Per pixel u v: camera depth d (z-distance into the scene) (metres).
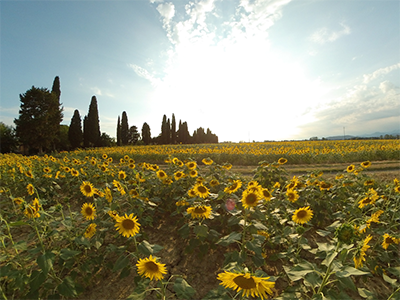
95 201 4.27
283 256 3.00
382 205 4.77
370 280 3.27
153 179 5.89
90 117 53.00
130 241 3.81
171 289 3.09
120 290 3.10
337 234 1.91
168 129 72.88
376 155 17.14
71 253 2.51
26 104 42.47
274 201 4.13
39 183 6.86
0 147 42.97
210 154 17.92
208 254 3.93
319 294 1.97
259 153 17.56
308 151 18.95
